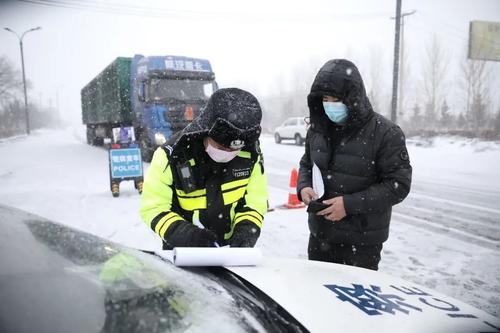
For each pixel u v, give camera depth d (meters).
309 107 2.49
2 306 1.06
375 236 2.44
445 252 4.60
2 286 1.13
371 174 2.39
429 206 7.21
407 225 5.84
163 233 1.85
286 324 1.28
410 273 3.97
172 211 2.00
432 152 16.50
